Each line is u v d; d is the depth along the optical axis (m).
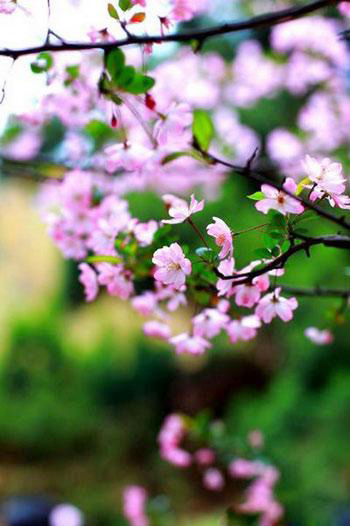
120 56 1.23
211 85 3.63
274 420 5.43
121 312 9.05
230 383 8.37
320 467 4.68
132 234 1.41
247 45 3.83
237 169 1.22
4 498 6.82
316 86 3.68
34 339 8.46
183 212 1.09
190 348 1.43
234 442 2.73
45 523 4.38
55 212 1.94
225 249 1.04
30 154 2.71
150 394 8.60
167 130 1.33
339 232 1.09
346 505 4.38
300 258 5.01
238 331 1.40
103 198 1.78
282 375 6.20
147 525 3.38
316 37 3.13
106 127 1.73
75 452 7.81
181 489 6.74
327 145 3.29
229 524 2.64
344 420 5.23
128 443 7.92
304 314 5.46
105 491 6.95
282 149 3.28
